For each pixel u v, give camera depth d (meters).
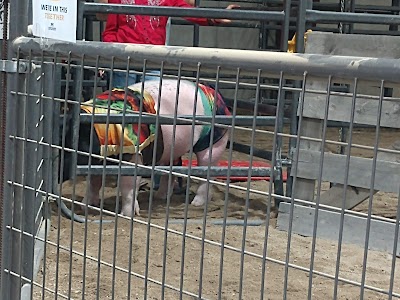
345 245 4.40
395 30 8.98
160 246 4.10
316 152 4.64
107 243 4.12
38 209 3.54
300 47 4.74
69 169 4.59
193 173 4.57
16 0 2.37
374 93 7.87
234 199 5.38
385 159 4.52
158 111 1.95
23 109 2.36
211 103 5.07
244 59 1.78
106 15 5.26
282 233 4.61
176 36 11.59
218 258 3.94
